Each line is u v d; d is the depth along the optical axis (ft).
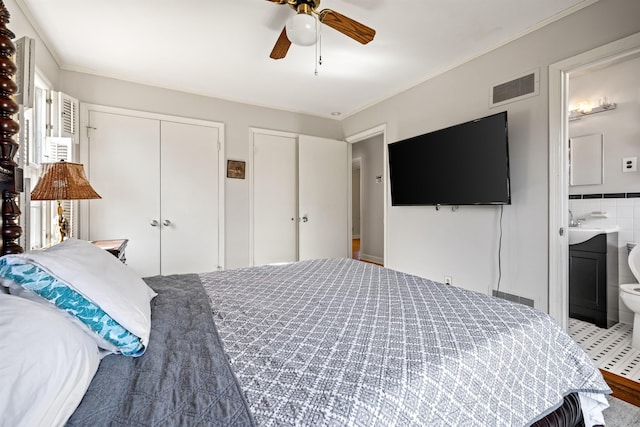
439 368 2.72
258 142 12.93
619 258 9.52
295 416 2.08
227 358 2.87
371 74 10.18
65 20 7.22
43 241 7.72
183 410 2.11
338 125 14.94
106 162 10.09
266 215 13.09
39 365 1.86
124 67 9.63
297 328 3.59
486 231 8.68
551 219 7.23
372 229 19.48
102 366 2.68
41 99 8.05
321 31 7.66
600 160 9.97
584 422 3.76
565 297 7.13
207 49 8.57
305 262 7.63
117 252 7.57
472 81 8.98
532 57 7.59
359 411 2.18
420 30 7.72
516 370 3.25
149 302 3.96
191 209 11.46
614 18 6.20
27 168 6.80
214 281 5.82
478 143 8.34
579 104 10.37
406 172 10.65
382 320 3.80
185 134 11.37
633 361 7.16
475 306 4.27
